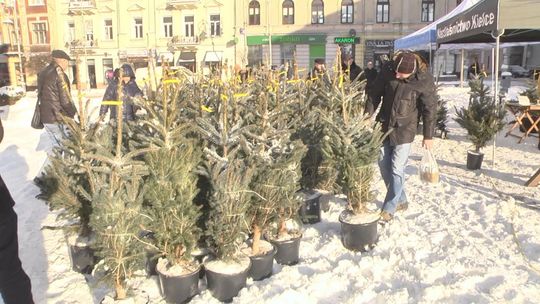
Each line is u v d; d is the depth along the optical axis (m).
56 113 5.54
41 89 6.04
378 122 4.36
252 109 4.06
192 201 3.38
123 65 6.67
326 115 4.53
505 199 5.38
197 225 3.52
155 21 39.81
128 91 6.59
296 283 3.43
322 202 5.02
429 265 3.65
